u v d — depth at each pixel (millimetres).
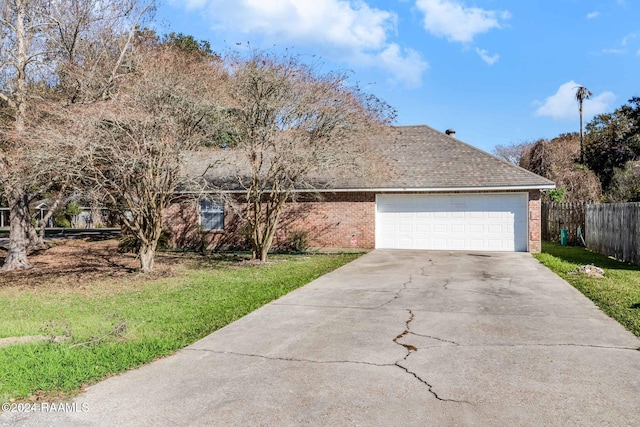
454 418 3922
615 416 3936
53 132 10547
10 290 10758
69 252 18594
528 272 12227
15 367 5062
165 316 7742
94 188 11320
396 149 20359
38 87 15203
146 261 13008
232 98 13516
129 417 3992
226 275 12453
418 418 3924
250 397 4383
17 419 3965
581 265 13164
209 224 20141
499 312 7727
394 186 18172
